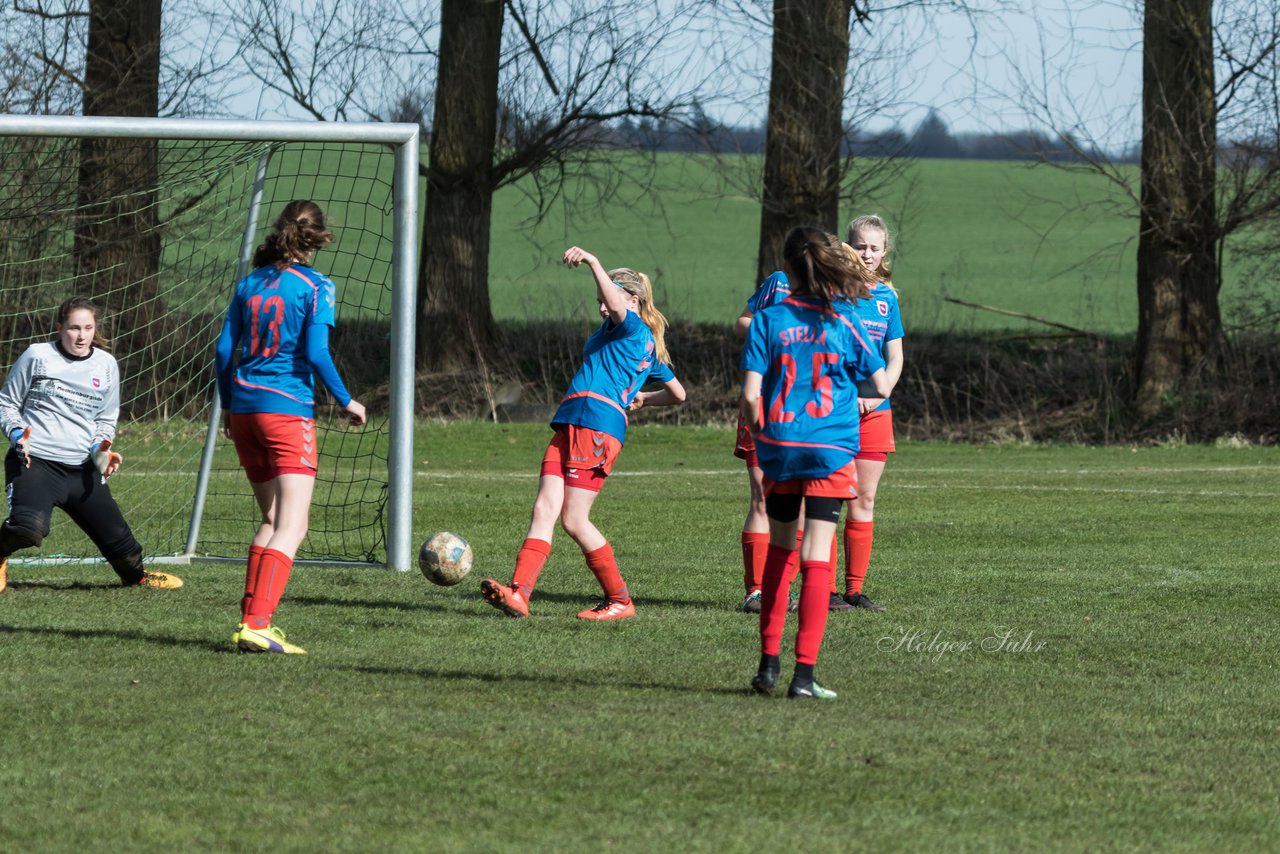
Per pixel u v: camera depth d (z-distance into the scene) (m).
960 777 15.12
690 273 147.25
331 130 29.33
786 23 79.50
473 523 38.72
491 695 18.53
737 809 13.93
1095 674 20.50
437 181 83.56
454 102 82.88
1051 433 74.25
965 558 32.91
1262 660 21.58
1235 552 33.78
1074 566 31.56
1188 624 24.47
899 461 61.28
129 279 60.28
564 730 16.70
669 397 26.08
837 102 79.88
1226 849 13.06
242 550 33.84
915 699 18.73
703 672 20.31
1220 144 75.19
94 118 27.95
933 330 89.38
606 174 89.88
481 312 84.62
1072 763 15.74
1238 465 59.06
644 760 15.51
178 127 28.25
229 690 18.56
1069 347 84.19
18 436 25.22
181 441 54.72
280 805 13.89
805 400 18.75
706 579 29.67
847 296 19.11
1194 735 17.06
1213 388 73.88
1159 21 73.75
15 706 17.55
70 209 57.81
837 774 15.12
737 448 26.11
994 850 12.91
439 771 15.02
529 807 13.91
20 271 61.38
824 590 18.69
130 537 26.95
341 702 17.97
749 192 83.12
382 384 80.81
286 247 21.50
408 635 22.84
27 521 25.31
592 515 40.78
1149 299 75.50
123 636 22.34
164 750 15.72
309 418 21.67
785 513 18.91
